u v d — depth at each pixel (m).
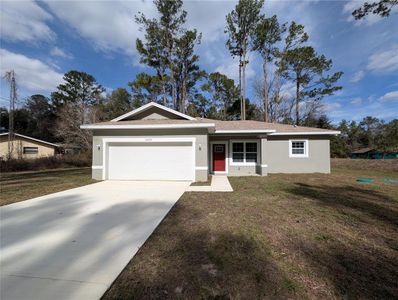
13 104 20.47
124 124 9.90
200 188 7.82
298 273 2.46
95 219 4.36
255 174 12.22
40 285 2.21
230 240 3.33
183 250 3.00
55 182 9.35
